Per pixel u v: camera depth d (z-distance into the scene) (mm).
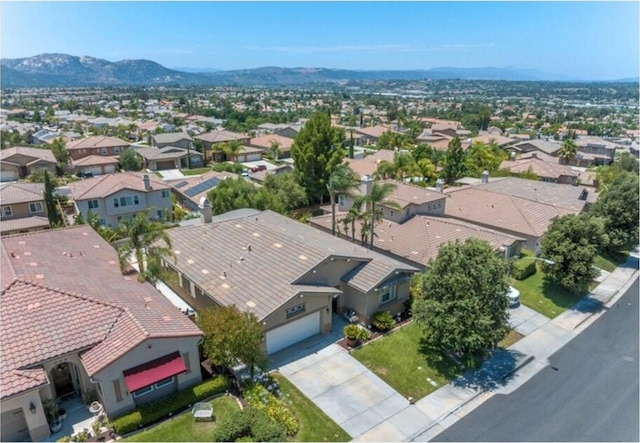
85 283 21438
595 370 22938
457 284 21594
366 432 17984
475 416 19250
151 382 17125
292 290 22719
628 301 31875
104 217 47812
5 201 44812
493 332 21500
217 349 18875
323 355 23078
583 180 68188
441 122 155375
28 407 15852
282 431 17016
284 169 73438
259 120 156375
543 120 186500
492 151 85188
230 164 81000
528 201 43125
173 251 28422
